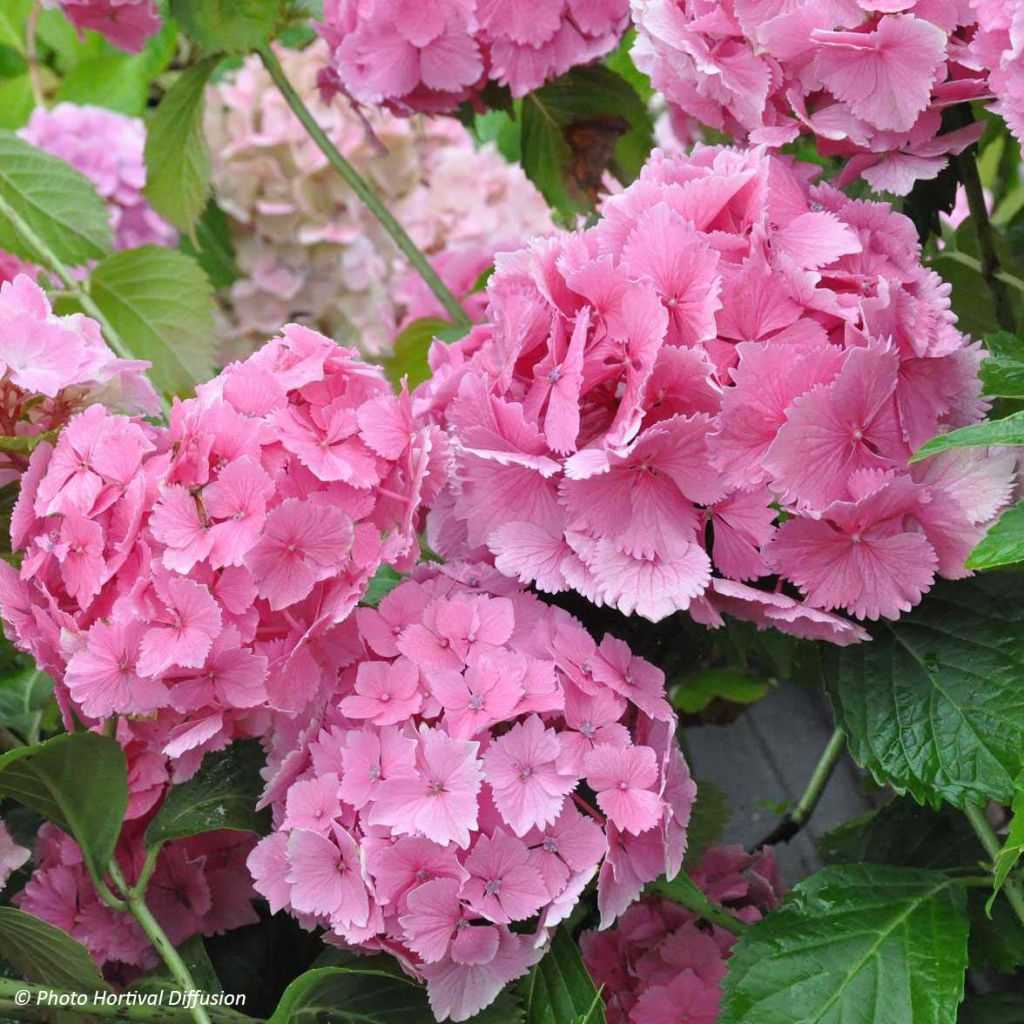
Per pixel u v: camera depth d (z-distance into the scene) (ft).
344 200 6.83
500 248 4.95
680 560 3.89
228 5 4.98
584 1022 3.84
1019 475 3.90
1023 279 4.63
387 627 3.99
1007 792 3.85
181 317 5.44
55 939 4.05
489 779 3.84
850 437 3.86
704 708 5.26
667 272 3.91
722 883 4.46
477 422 3.99
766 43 4.01
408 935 3.83
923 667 3.95
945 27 3.99
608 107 4.92
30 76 7.39
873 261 3.98
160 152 5.29
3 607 4.01
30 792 4.09
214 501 3.92
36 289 4.17
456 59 4.60
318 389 4.03
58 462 4.02
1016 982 4.50
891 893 4.03
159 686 3.94
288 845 3.88
